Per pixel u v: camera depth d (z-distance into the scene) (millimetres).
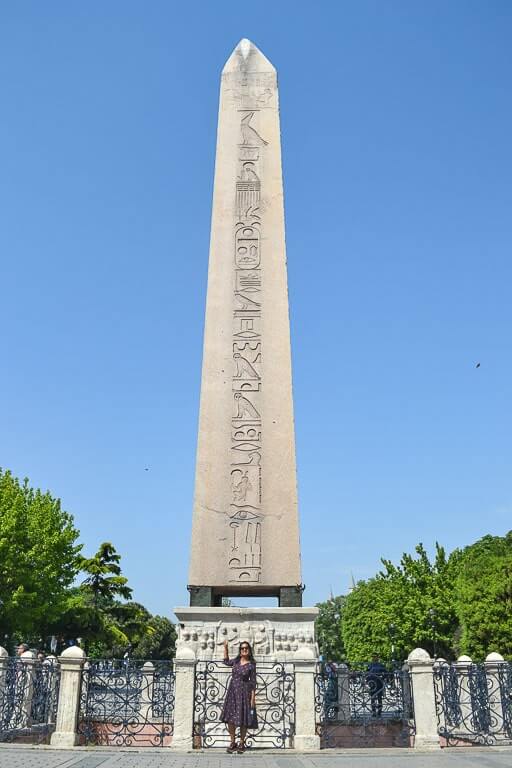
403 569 46531
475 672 12320
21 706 11953
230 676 10883
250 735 10711
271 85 16531
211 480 13258
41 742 11195
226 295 14570
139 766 8398
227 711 10227
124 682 11391
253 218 15203
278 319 14398
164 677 11562
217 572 12695
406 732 11195
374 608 68000
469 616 35375
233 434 13547
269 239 15039
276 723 10891
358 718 11406
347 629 79625
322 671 11977
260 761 9047
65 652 11109
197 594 12562
